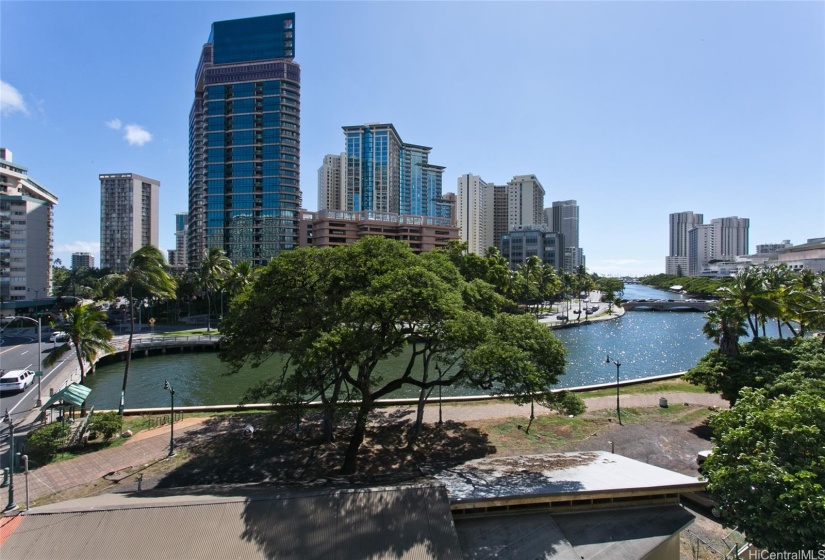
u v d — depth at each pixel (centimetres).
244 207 12044
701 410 3038
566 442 2494
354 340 1784
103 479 2014
